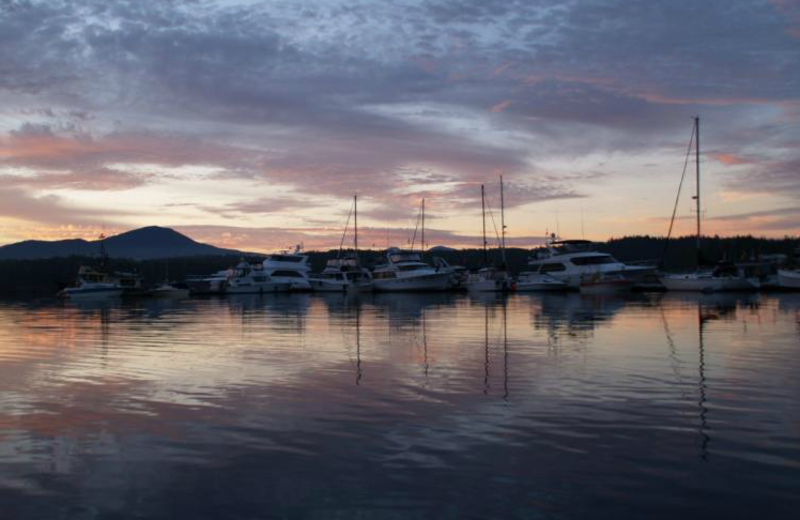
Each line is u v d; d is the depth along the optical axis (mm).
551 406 11016
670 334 21891
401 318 31219
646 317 29766
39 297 79375
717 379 13297
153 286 78438
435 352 17812
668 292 59594
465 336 21938
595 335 21812
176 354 17969
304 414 10664
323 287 74250
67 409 11172
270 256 79562
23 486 7547
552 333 22656
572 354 17062
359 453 8570
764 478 7539
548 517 6590
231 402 11586
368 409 10938
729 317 29312
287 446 8930
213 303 54656
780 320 27422
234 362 16281
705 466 7949
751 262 67875
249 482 7605
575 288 64125
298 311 39219
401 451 8641
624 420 10047
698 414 10383
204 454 8625
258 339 21859
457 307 40750
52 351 18953
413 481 7566
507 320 28938
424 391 12344
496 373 14234
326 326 26953
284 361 16359
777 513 6637
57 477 7828
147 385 13266
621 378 13469
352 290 71312
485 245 79000
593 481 7504
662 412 10531
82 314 39312
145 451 8789
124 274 76438
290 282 76250
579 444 8859
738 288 57500
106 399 11945
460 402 11383
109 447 8984
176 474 7895
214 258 146250
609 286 58469
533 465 8039
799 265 64188
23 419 10523
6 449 8922
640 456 8336
